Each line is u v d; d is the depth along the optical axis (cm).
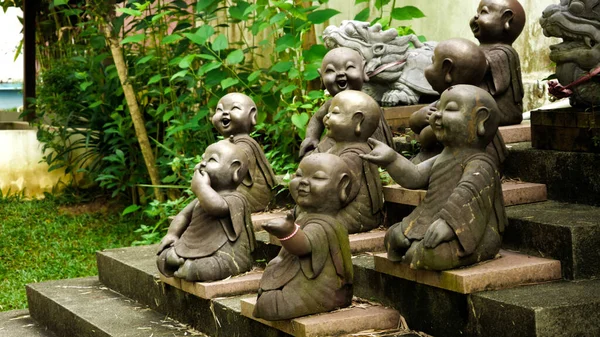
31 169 1077
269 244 559
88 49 1018
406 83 646
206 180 532
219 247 531
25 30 1156
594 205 491
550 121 518
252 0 957
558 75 518
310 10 720
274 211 630
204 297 519
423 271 439
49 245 872
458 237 426
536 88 703
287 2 718
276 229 429
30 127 1154
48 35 1186
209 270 525
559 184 510
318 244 445
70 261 813
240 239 538
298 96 763
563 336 391
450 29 767
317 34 908
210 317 520
